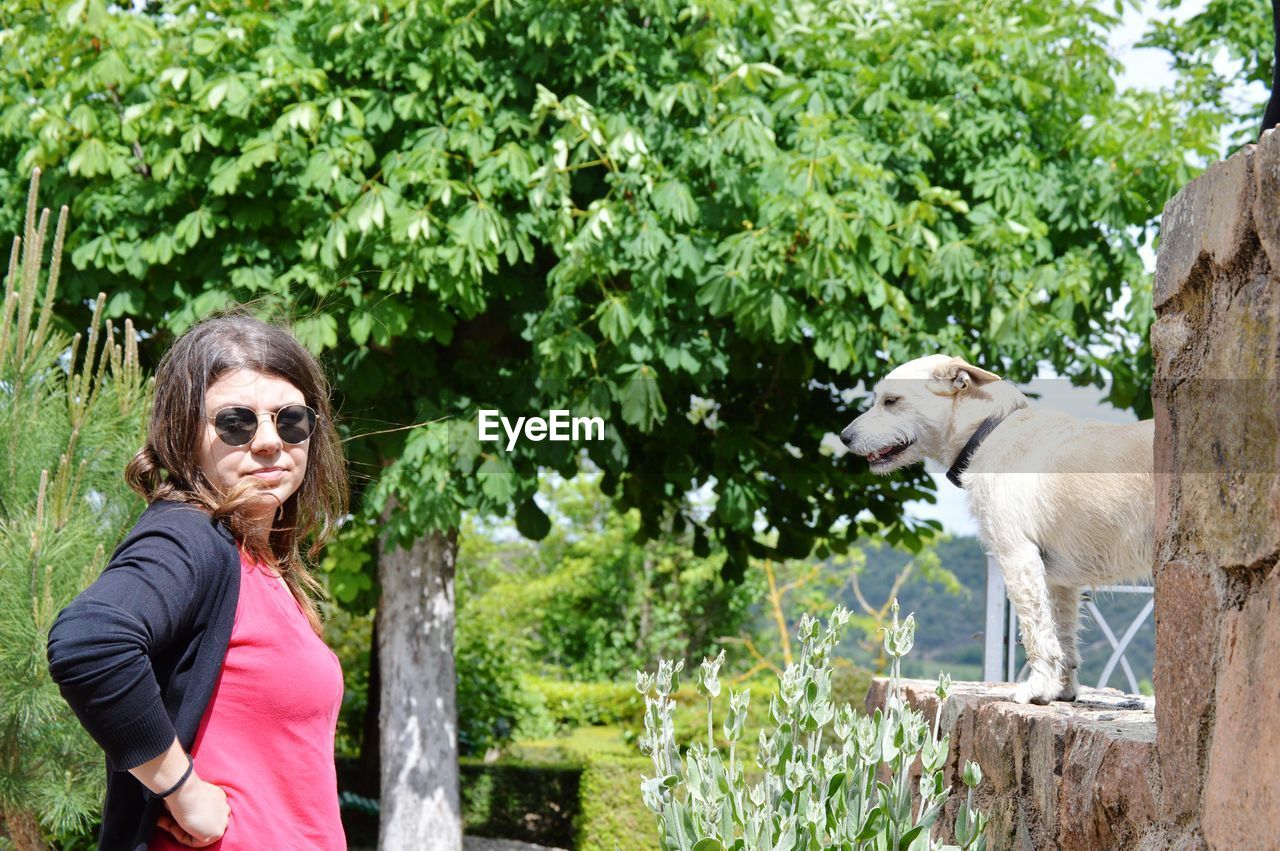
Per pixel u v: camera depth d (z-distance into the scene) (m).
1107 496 2.86
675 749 2.71
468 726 11.51
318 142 5.75
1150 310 6.46
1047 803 2.38
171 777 1.73
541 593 15.19
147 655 1.71
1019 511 2.95
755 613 15.69
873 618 12.45
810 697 2.62
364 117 5.94
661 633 14.79
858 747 2.55
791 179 5.61
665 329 6.06
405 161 5.65
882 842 2.33
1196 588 1.77
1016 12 7.14
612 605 15.59
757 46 6.67
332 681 1.99
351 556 7.20
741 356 7.01
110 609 1.68
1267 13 7.92
